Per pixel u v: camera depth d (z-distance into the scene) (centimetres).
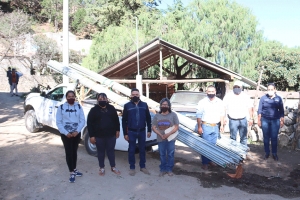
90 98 909
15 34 3566
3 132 942
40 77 3186
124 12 3638
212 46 1920
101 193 520
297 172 673
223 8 1962
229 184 588
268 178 632
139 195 520
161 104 598
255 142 966
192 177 617
